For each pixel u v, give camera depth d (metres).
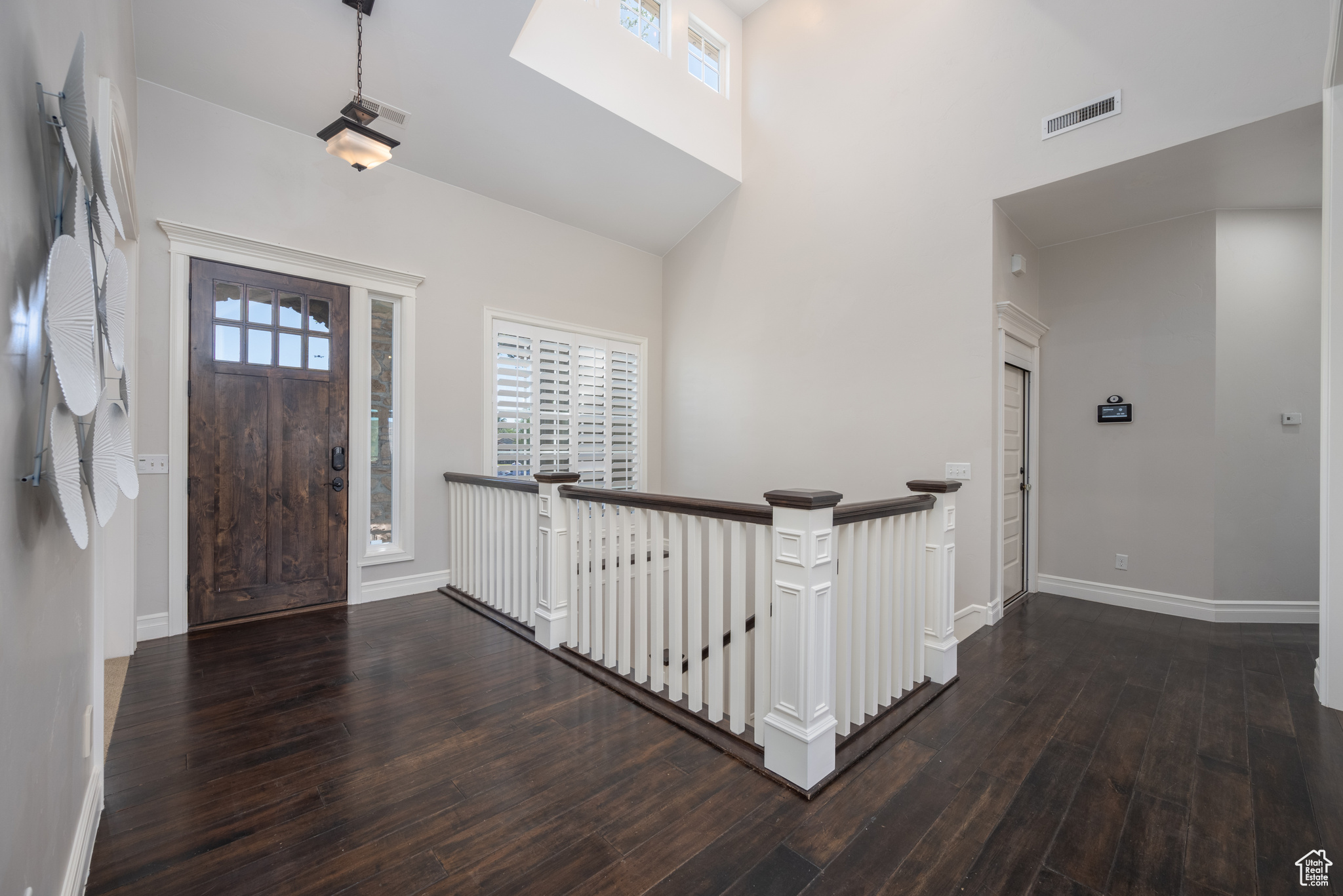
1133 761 2.04
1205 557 3.75
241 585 3.54
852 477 4.36
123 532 2.96
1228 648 3.19
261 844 1.60
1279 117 2.75
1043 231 4.11
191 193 3.33
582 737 2.18
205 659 2.93
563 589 3.11
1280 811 1.76
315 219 3.77
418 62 3.55
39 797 1.08
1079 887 1.46
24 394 0.98
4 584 0.88
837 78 4.50
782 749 1.91
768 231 4.98
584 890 1.44
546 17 3.86
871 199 4.26
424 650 3.08
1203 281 3.76
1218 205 3.66
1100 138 3.24
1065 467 4.34
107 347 1.28
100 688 1.73
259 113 3.54
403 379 4.16
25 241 0.98
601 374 5.46
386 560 4.06
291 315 3.67
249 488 3.54
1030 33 3.50
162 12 2.93
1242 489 3.69
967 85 3.76
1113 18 3.20
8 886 0.89
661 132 4.55
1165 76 3.04
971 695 2.59
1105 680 2.75
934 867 1.53
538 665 2.88
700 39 5.08
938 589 2.69
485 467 4.58
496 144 4.21
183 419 3.29
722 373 5.38
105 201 1.25
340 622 3.54
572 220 5.15
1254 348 3.68
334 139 2.81
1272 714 2.38
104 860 1.53
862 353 4.30
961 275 3.77
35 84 1.04
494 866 1.52
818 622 1.89
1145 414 3.98
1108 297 4.13
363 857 1.55
